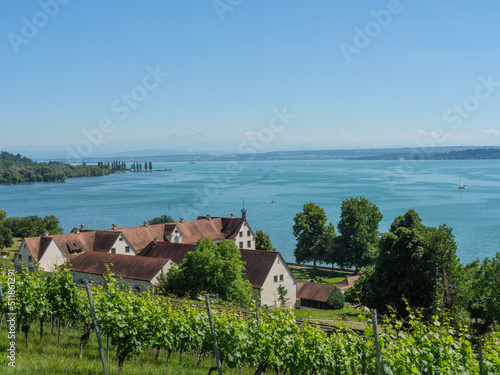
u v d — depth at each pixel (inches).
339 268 4097.0
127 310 854.5
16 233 5575.8
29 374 691.4
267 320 879.7
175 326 895.7
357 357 787.4
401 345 751.7
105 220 7170.3
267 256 2613.2
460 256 4311.0
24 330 926.4
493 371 764.6
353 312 2495.1
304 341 839.1
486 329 1806.1
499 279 1798.7
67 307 925.8
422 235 2011.6
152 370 824.3
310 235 3922.2
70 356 849.5
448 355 738.8
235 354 805.9
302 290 2810.0
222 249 2220.7
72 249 3009.4
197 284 2123.5
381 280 2011.6
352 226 3718.0
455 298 1893.5
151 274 2331.4
